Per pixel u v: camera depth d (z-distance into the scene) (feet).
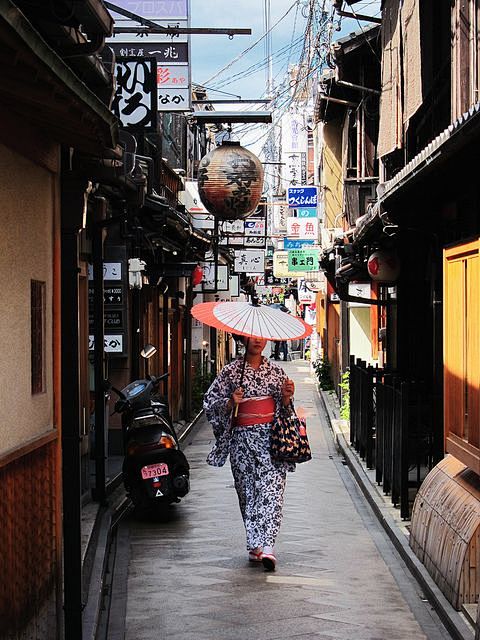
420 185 30.27
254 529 27.63
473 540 22.16
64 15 14.79
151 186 41.68
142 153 41.57
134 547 30.58
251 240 107.04
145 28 44.57
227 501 39.09
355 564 28.22
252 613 23.24
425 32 37.35
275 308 28.14
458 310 25.79
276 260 119.65
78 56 15.94
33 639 17.21
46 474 18.35
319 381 102.58
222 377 27.68
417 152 41.91
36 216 17.79
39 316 18.22
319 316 136.67
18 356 16.38
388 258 44.32
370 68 61.41
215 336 106.83
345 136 74.74
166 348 64.18
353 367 53.57
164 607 23.77
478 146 24.04
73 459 19.48
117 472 42.57
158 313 62.54
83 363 38.01
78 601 19.35
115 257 44.68
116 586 25.76
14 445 16.08
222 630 21.93
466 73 31.48
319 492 41.52
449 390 26.94
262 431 27.53
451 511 24.53
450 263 26.96
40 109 15.15
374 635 21.59
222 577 26.66
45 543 18.26
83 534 29.22
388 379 38.52
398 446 34.78
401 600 24.43
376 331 74.08
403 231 36.04
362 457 47.98
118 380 47.91
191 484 43.75
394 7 40.52
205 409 27.84
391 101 41.70
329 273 65.46
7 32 10.57
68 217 19.52
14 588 15.85
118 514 35.17
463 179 27.76
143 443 34.47
